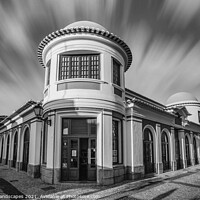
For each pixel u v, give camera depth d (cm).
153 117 1366
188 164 1944
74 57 1084
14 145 1692
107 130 1007
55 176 945
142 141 1214
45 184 938
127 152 1140
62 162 980
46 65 1212
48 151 985
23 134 1473
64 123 1019
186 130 1953
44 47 1144
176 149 1758
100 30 1045
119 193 796
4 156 1962
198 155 2186
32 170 1166
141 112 1245
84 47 1048
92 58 1083
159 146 1383
